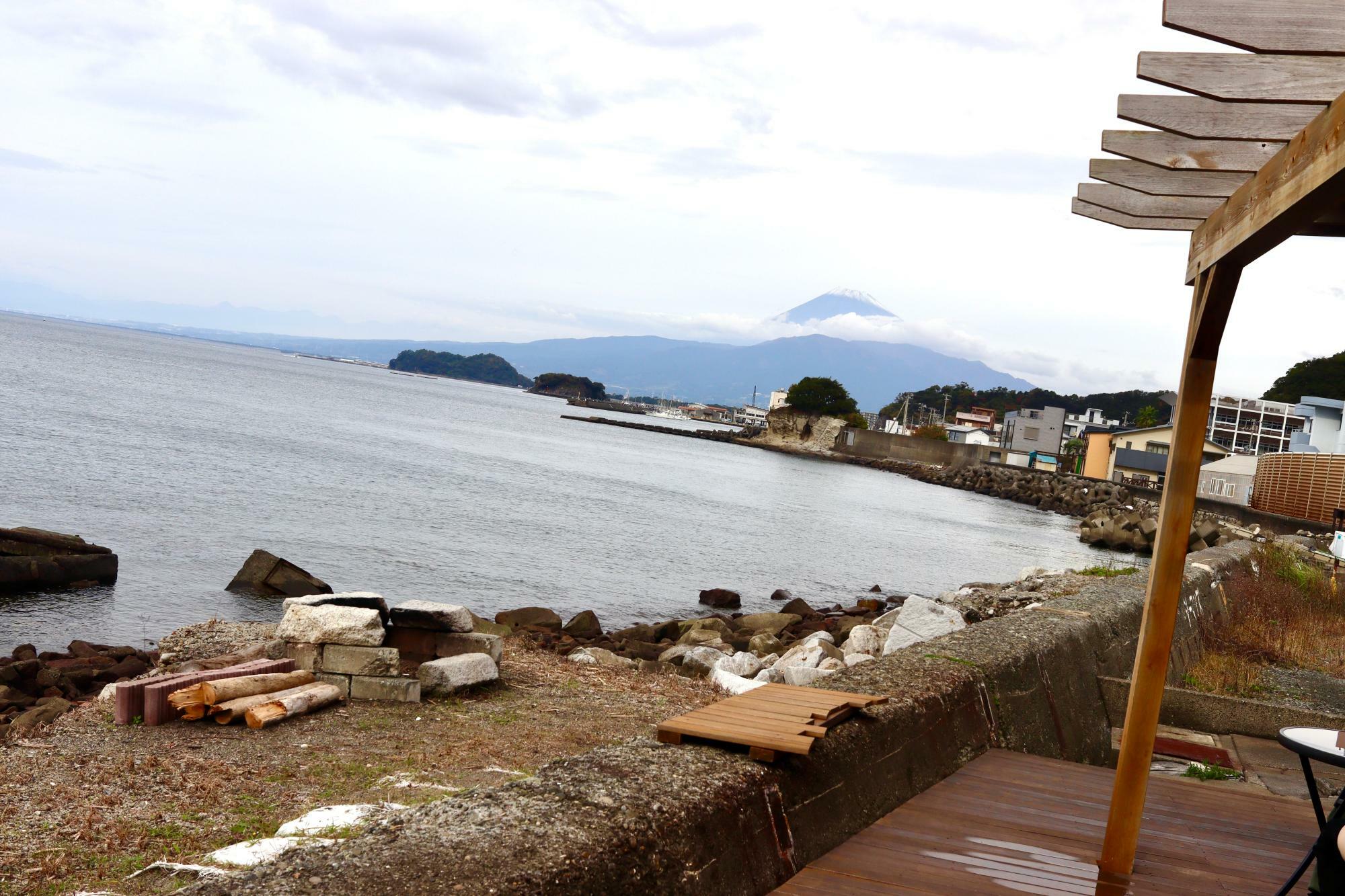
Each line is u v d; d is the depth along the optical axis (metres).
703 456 102.69
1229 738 7.02
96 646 12.65
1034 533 51.59
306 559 21.95
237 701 7.04
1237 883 3.83
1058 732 6.22
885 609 23.44
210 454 42.22
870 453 128.12
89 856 4.45
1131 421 159.50
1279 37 2.31
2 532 16.98
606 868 2.42
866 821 3.91
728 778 3.14
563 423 141.00
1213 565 12.22
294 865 2.22
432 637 8.80
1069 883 3.55
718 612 21.77
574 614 19.61
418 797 5.49
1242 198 3.20
